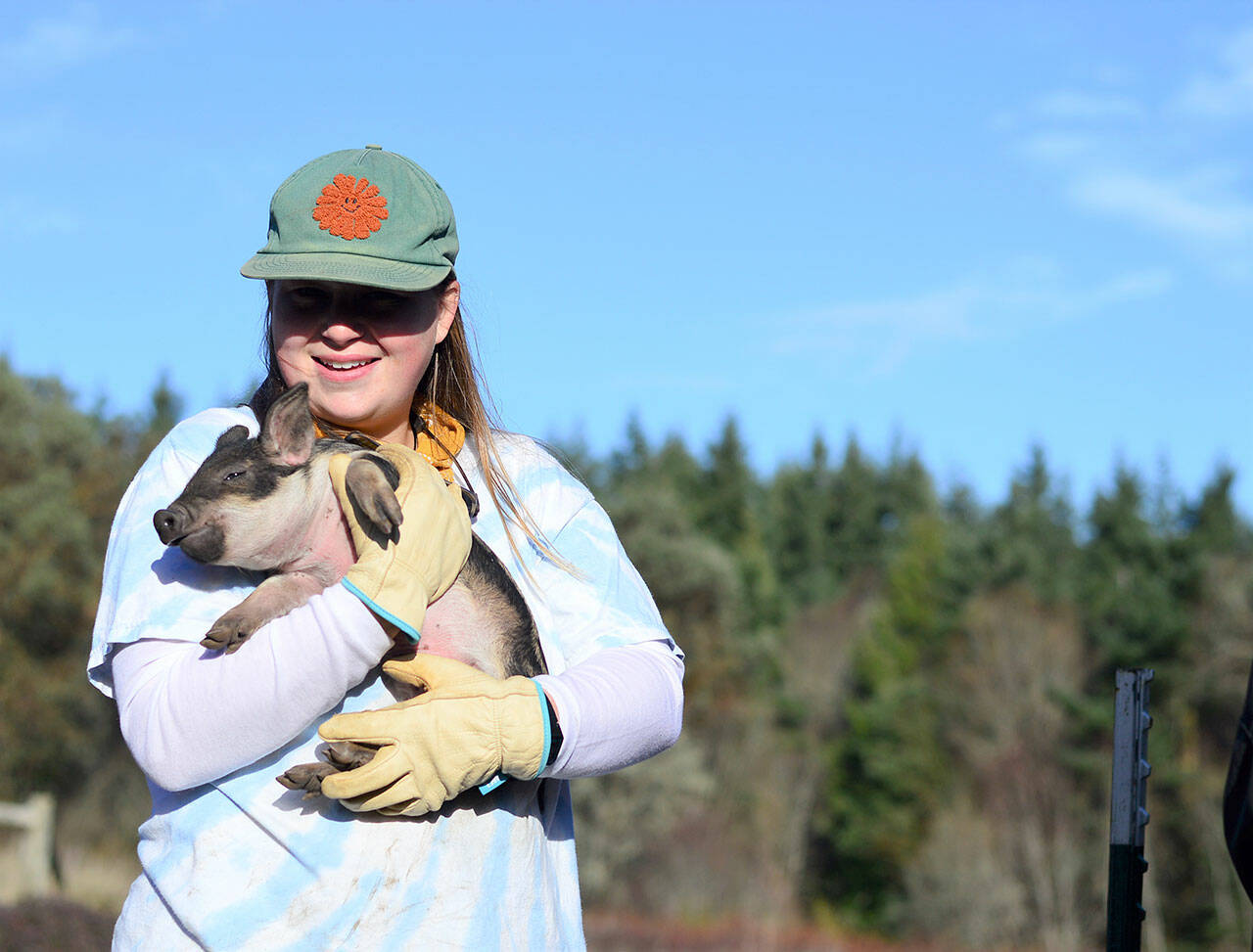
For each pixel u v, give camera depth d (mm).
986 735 37969
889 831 37469
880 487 76312
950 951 32906
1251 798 2967
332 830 2699
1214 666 38812
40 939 9570
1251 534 53531
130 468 27203
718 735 37469
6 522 24984
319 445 3127
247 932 2643
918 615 45656
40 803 16219
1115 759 3479
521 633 3113
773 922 32500
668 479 60406
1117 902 3402
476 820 2814
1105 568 46469
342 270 2922
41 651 24891
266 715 2615
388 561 2775
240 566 2975
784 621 54219
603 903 31906
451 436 3348
